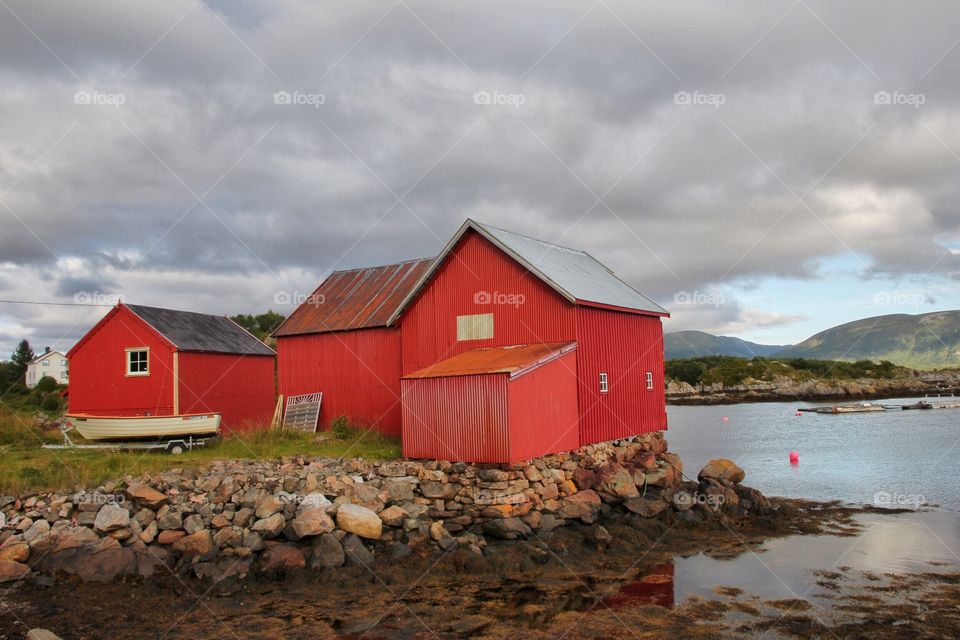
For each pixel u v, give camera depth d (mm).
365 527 17203
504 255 24406
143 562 15672
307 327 30609
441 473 19641
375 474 19875
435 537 18094
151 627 13430
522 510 19062
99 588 15000
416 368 26391
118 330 28062
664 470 24406
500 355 22438
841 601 14906
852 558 18375
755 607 14586
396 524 18016
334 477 18859
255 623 13648
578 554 18422
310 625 13562
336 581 15875
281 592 15352
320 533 16766
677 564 17844
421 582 16109
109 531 16094
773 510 23281
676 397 104312
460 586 15898
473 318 25062
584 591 15648
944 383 111250
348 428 27609
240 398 31234
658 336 29484
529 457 19984
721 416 73875
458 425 20188
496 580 16344
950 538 20531
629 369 26594
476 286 25078
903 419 63312
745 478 32750
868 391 101688
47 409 37781
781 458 39656
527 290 23875
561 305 23031
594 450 23406
